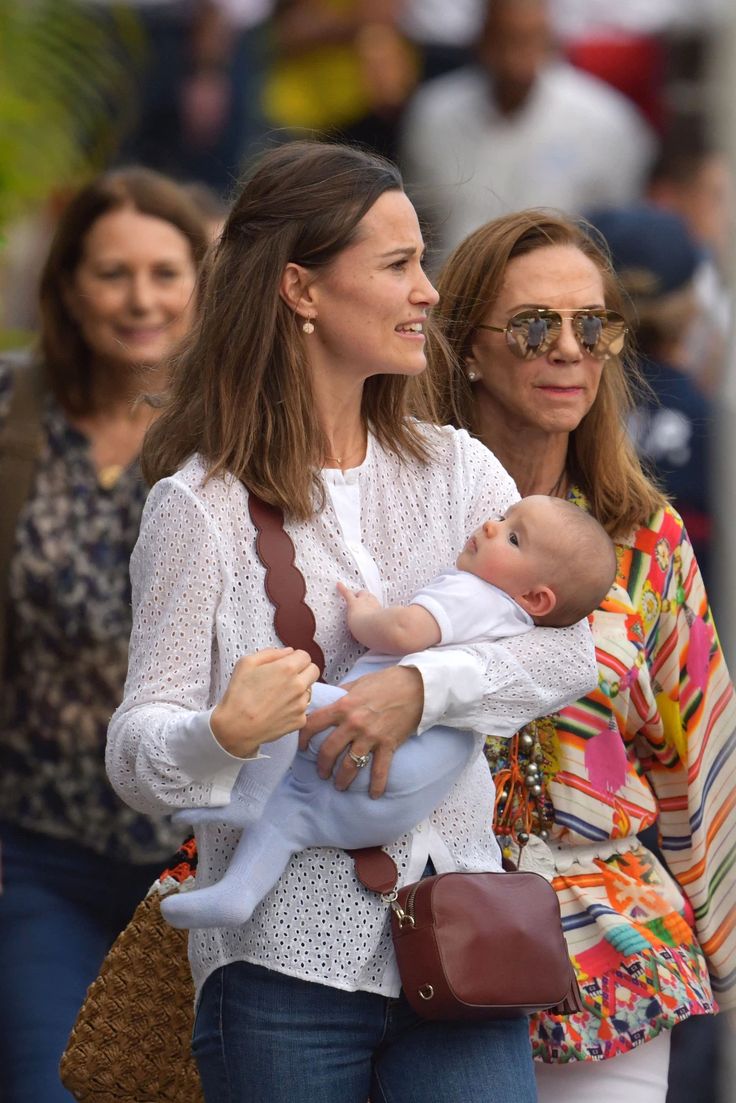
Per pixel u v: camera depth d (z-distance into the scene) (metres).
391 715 10.98
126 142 29.95
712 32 27.28
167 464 11.73
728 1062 14.43
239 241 11.52
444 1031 11.37
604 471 13.77
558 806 13.04
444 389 13.66
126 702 11.15
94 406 16.55
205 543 11.12
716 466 19.02
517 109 29.86
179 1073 12.41
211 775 10.71
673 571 13.66
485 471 12.25
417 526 11.85
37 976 15.16
